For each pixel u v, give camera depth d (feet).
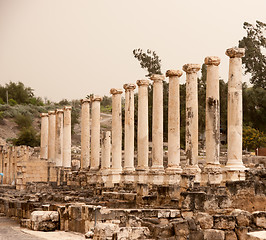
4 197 189.78
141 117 167.02
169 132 151.64
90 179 196.54
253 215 97.09
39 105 596.70
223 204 107.86
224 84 291.99
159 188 130.31
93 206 119.14
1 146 269.85
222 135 291.79
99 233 102.94
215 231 98.12
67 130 221.66
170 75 152.46
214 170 129.80
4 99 565.12
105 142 194.29
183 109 289.12
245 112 298.97
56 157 226.99
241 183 107.76
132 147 175.22
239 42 313.12
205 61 135.33
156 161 157.99
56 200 159.63
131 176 171.42
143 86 168.14
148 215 114.32
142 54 335.47
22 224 137.49
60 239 110.73
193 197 108.99
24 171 220.23
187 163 137.08
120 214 115.55
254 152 253.24
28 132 372.99
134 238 99.19
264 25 312.71
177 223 98.99
